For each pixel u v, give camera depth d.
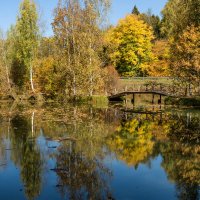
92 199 10.15
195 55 38.09
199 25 41.47
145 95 52.84
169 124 24.59
